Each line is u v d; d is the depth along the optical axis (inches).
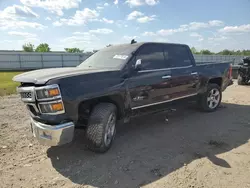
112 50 181.0
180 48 203.2
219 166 121.3
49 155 136.9
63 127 116.0
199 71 215.3
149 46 172.7
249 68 435.2
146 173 115.3
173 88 187.3
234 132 175.3
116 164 125.0
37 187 103.9
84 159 131.3
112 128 144.2
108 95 136.8
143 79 160.2
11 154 137.9
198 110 244.4
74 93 119.1
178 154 136.8
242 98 314.7
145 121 206.1
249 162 125.6
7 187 103.7
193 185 103.8
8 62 1210.6
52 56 1337.4
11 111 241.1
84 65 174.9
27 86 124.0
